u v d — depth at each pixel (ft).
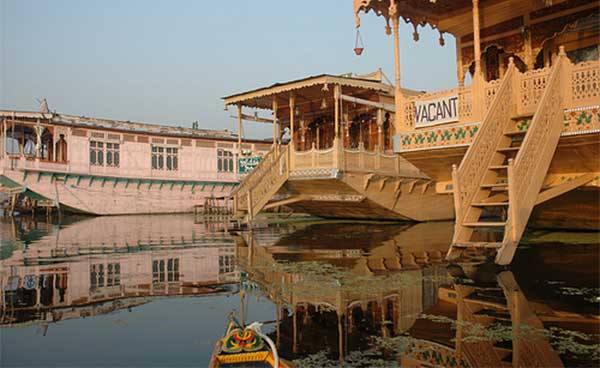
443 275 25.96
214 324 18.24
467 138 33.50
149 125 109.91
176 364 14.16
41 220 88.94
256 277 27.09
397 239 42.91
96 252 38.99
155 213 110.42
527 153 27.22
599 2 36.78
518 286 22.62
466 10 42.16
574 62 40.14
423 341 15.69
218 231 59.67
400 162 59.31
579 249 32.37
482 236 40.24
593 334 15.85
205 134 119.96
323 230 54.44
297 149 78.74
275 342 15.97
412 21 42.68
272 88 60.23
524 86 31.09
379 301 20.98
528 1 39.81
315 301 21.33
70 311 20.18
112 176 103.40
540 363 13.48
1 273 28.99
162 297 22.70
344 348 15.26
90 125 100.89
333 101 69.31
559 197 37.52
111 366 13.97
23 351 15.28
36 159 93.97
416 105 36.76
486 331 16.43
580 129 28.25
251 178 63.21
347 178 53.62
